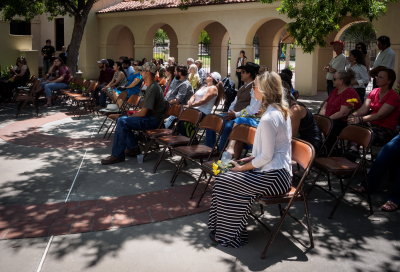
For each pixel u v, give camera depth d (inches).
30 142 349.7
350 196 227.8
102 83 518.9
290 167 170.9
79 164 285.6
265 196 167.0
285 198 167.8
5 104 561.6
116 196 225.0
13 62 856.3
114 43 1026.7
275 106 167.9
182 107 282.8
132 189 235.9
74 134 382.0
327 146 256.5
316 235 182.1
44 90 551.2
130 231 183.5
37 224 189.3
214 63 1071.6
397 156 214.1
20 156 306.5
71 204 213.3
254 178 165.2
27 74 594.9
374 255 165.9
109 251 166.2
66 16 1029.8
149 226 188.7
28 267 154.4
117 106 381.4
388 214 204.7
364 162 204.7
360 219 198.8
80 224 189.5
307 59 727.1
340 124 255.1
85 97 502.6
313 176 260.4
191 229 186.4
